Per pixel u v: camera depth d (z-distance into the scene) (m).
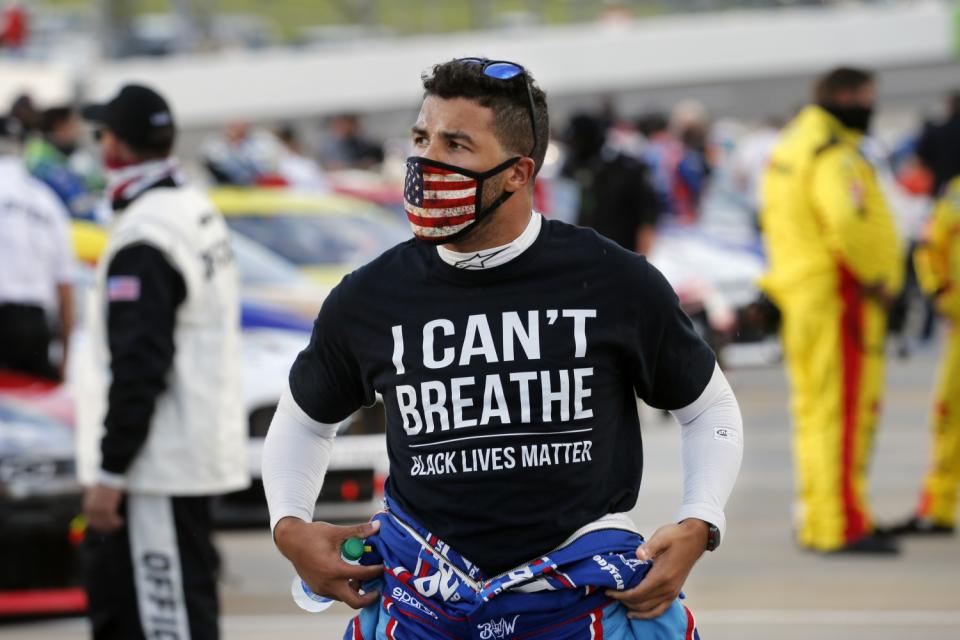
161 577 12.80
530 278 8.10
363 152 52.47
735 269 39.09
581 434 8.08
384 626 8.34
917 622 17.36
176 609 12.80
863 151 19.62
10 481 17.02
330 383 8.62
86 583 12.95
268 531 22.38
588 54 68.88
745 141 58.22
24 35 62.16
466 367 8.06
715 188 49.41
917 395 34.81
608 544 8.14
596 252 8.18
